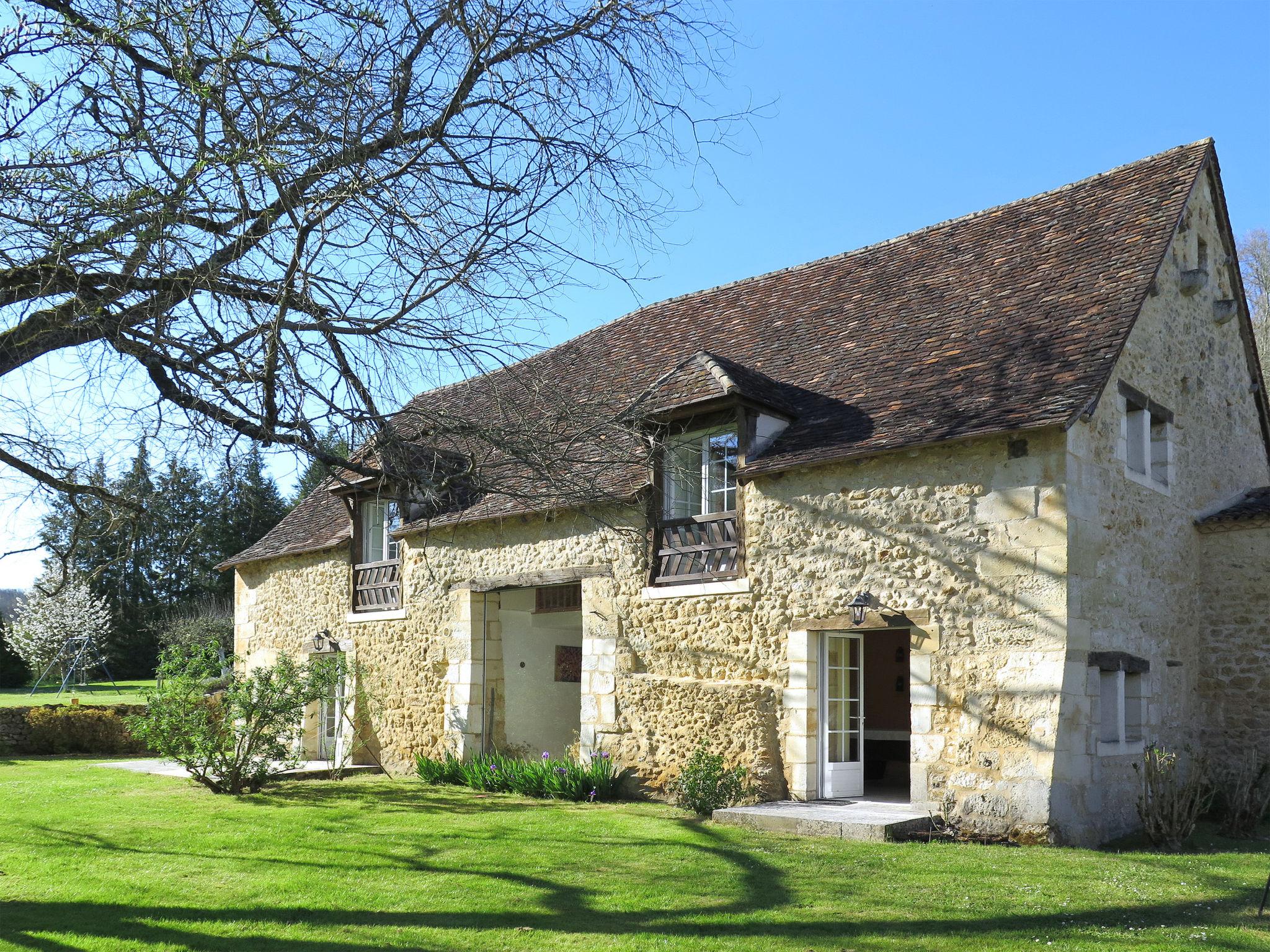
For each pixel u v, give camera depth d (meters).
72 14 5.85
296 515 19.88
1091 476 9.68
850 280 14.19
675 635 11.82
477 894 7.40
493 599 14.71
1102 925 6.32
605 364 15.62
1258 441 14.16
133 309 5.87
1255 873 7.84
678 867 8.14
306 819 10.81
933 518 9.95
